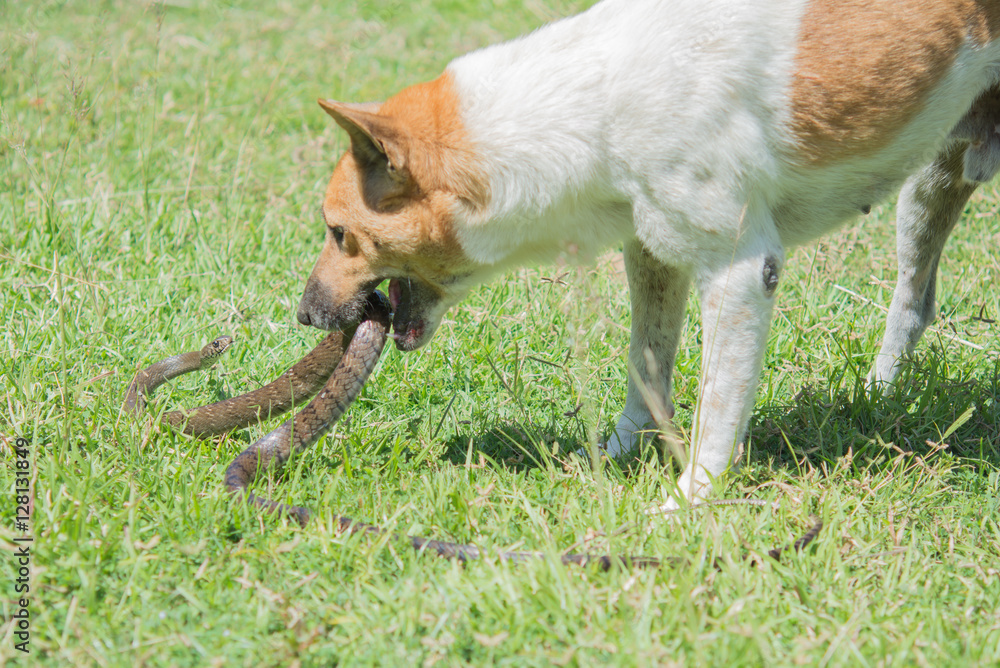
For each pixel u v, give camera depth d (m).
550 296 5.86
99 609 3.32
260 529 3.81
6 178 7.52
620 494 4.21
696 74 3.85
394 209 4.13
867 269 6.69
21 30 10.01
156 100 9.14
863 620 3.30
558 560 3.36
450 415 4.98
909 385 5.28
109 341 5.38
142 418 4.57
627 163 3.97
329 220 4.26
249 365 5.37
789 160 4.03
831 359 5.63
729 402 4.13
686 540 3.79
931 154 4.38
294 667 3.02
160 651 3.12
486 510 4.06
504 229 4.20
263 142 8.66
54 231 6.55
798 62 3.91
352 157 4.13
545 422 4.97
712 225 3.96
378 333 4.37
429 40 11.69
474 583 3.45
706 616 3.23
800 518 3.98
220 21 11.96
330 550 3.63
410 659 3.09
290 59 10.75
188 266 6.45
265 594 3.35
